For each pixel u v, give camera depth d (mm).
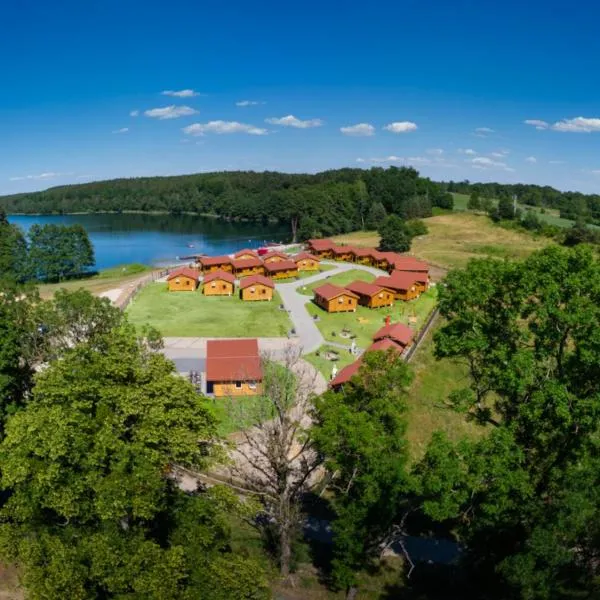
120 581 20406
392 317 88062
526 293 28703
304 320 85062
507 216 180750
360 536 28078
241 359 57781
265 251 144250
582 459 26016
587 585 22906
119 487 21297
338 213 195500
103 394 23453
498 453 25578
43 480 21656
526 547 22969
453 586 31531
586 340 26531
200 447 27719
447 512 24750
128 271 133000
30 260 121812
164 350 69438
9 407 31328
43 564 21344
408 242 146875
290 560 32594
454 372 61719
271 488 36375
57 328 36156
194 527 24328
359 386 30594
